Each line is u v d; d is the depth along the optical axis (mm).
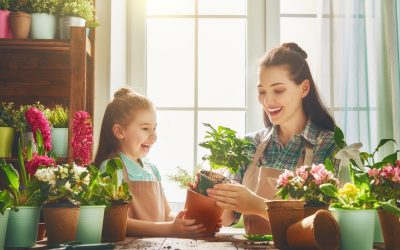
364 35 2295
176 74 2604
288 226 1113
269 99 1771
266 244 1193
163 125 2584
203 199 1366
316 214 1000
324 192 1109
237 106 2594
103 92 2334
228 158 1420
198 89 2598
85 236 1187
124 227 1277
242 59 2605
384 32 2342
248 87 2568
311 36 2590
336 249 1025
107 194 1256
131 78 2572
